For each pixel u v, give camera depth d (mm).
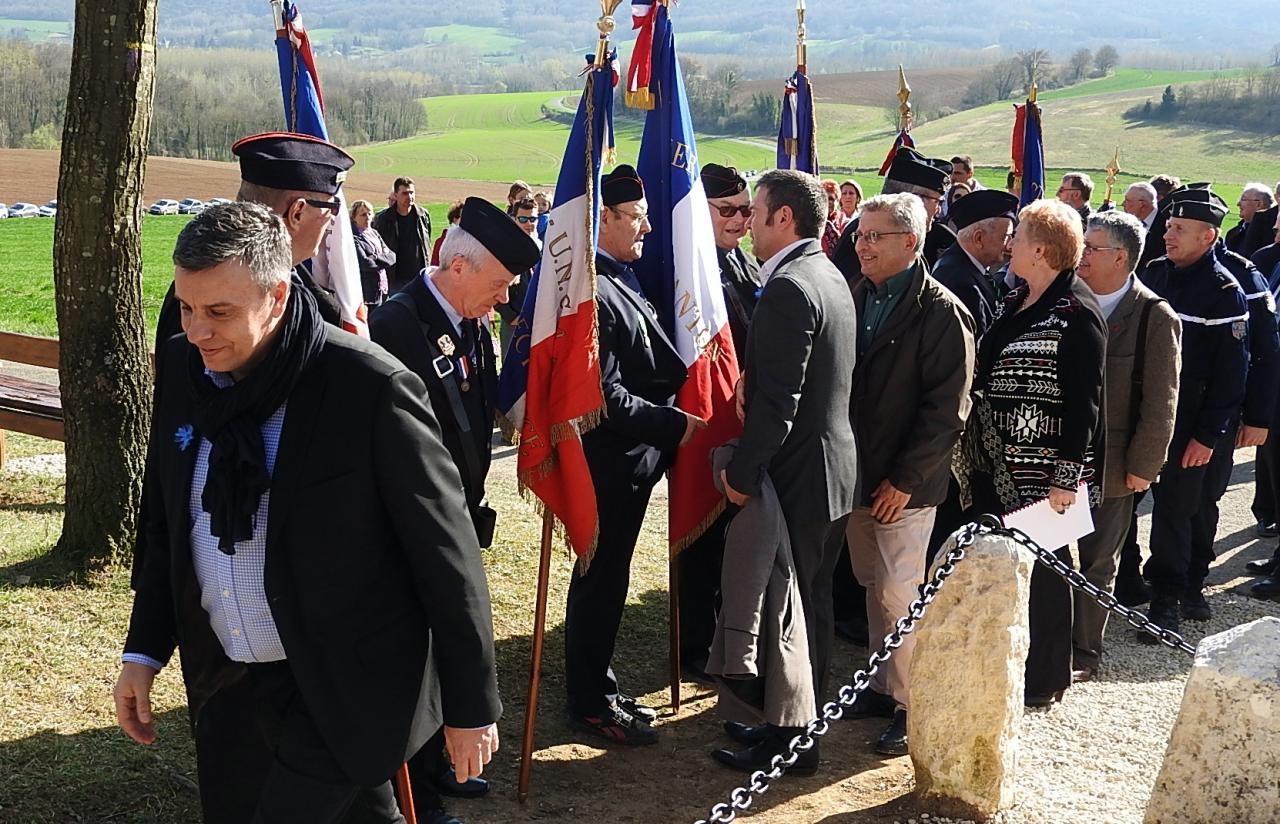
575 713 4520
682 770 4301
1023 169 8664
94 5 5094
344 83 110438
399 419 2439
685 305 4535
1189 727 3441
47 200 45969
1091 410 4520
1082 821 3961
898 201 4402
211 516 2416
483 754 2564
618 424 4180
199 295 2242
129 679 2682
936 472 4512
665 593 6070
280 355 2367
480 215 3574
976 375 4816
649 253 4816
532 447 4105
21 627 4832
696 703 4902
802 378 3988
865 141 91250
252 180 3105
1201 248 5875
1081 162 77500
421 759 3744
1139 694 5137
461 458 3652
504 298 3689
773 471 4145
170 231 37000
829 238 8398
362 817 2719
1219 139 82750
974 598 3814
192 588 2541
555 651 5215
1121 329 5055
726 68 129125
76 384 5363
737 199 5508
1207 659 3449
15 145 70062
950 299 4449
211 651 2576
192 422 2498
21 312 18234
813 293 4039
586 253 4078
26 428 6555
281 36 4410
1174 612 5906
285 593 2422
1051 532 4590
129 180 5289
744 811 3992
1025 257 4605
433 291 3627
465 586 2504
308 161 3123
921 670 3936
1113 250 5023
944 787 3943
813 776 4277
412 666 2551
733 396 4645
